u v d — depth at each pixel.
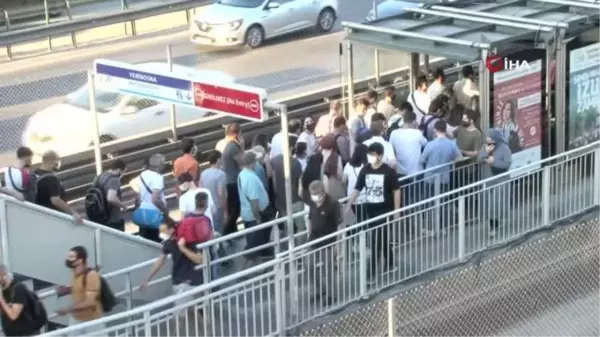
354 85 21.86
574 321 14.26
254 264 15.55
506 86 17.09
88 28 28.39
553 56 17.75
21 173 14.80
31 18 31.84
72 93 22.16
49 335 11.34
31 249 14.42
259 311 13.27
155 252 15.26
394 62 23.14
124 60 26.48
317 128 19.23
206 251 13.79
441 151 16.20
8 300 12.24
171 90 14.45
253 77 24.98
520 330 13.99
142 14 29.50
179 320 12.45
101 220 15.54
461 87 18.11
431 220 15.26
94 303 12.66
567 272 14.65
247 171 15.40
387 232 14.73
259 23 27.72
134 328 12.30
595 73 18.44
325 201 14.30
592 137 18.61
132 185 19.12
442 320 13.37
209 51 27.38
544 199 16.52
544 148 17.91
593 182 17.20
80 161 19.53
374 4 25.86
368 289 14.56
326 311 14.00
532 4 19.69
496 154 16.78
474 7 19.67
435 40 17.36
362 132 16.62
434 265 15.28
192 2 30.52
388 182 14.91
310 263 13.88
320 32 29.05
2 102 22.53
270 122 21.66
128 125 21.08
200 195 13.82
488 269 13.91
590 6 18.81
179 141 20.66
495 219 16.02
